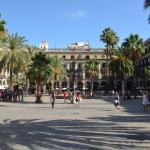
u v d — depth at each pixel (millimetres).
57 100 63031
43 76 54812
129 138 15625
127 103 51875
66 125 21109
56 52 141875
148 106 35312
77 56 141875
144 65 105125
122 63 78312
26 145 13789
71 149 12875
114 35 87875
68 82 132125
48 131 18172
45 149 12906
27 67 59969
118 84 124000
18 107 41812
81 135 16641
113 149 12898
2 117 27109
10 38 60875
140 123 22094
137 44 78875
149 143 14266
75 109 37812
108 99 68938
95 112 32906
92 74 124562
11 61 60344
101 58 141000
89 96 74875
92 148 13086
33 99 69375
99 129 19000
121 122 22812
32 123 22406
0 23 45656
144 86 99125
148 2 22156
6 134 17000
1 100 59938
